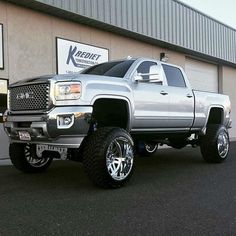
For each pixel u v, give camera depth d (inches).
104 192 219.0
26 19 404.8
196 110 323.9
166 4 591.5
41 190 224.5
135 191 222.8
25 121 230.4
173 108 294.4
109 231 150.6
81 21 461.7
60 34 441.7
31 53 408.5
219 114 372.2
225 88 816.3
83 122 219.5
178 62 660.1
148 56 585.3
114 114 260.7
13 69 390.6
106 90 235.0
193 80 717.9
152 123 275.1
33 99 230.1
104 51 501.7
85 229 152.9
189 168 318.0
